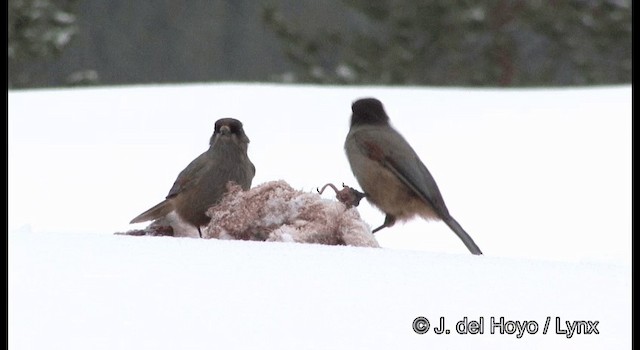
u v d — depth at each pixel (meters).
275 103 24.33
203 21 49.81
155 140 20.45
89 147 19.66
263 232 6.95
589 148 19.20
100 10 48.31
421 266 5.84
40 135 20.72
